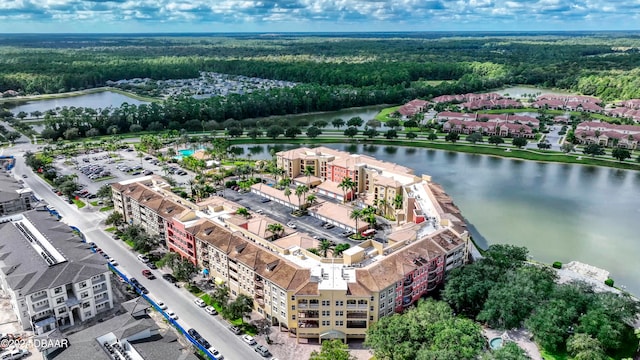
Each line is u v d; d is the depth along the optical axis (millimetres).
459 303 166750
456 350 135125
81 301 167500
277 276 160250
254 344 155625
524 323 158000
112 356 131250
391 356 140375
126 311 162375
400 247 185125
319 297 153375
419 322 149125
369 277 158250
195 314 171250
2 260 178000
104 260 178500
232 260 177000
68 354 130125
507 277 171625
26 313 162000
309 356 150375
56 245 184125
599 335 146125
